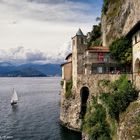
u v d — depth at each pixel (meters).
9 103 145.50
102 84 69.06
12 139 72.75
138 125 38.34
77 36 79.56
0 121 95.44
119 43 77.69
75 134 74.56
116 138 45.16
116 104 46.38
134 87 49.28
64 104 82.88
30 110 118.06
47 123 89.31
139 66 57.50
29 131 80.06
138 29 54.69
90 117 60.12
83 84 75.31
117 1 88.44
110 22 89.25
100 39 103.06
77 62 79.19
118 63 78.19
